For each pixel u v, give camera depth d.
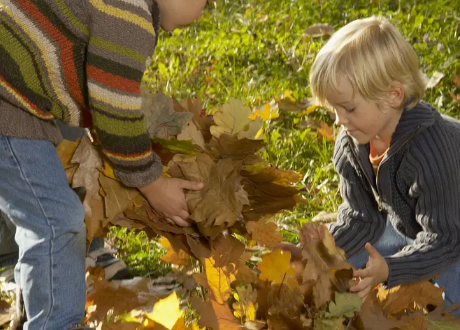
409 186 2.08
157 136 2.00
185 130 2.03
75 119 1.82
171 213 1.95
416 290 2.08
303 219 2.80
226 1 5.61
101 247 2.44
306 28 4.70
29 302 1.79
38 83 1.71
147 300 2.19
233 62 4.38
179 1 1.82
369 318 1.86
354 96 1.97
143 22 1.68
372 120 2.00
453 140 2.02
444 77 3.91
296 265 2.02
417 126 1.99
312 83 2.06
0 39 1.67
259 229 1.97
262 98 3.81
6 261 2.38
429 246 2.05
